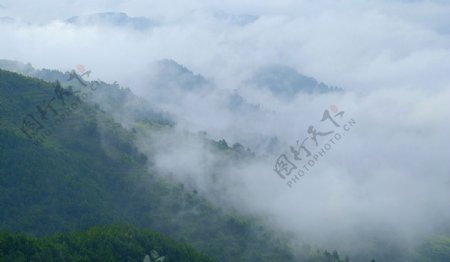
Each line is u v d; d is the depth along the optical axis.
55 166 161.12
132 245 118.25
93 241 114.44
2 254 95.94
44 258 101.38
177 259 123.75
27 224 138.62
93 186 163.00
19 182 149.50
